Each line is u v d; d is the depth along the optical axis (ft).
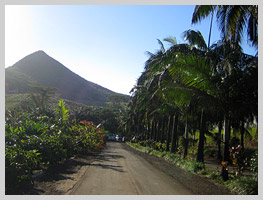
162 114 72.64
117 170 35.68
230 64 31.35
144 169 38.47
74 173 30.71
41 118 44.65
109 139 209.77
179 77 35.83
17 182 21.36
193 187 26.58
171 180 29.99
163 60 46.68
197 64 33.58
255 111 32.35
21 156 22.38
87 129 67.87
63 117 51.80
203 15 38.09
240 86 31.55
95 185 24.61
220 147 69.87
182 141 54.70
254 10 33.94
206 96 33.17
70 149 44.88
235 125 55.11
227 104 32.86
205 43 46.68
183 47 44.91
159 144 76.38
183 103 37.50
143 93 82.07
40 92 126.11
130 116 144.87
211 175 33.17
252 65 31.37
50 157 31.24
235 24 35.99
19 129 32.99
